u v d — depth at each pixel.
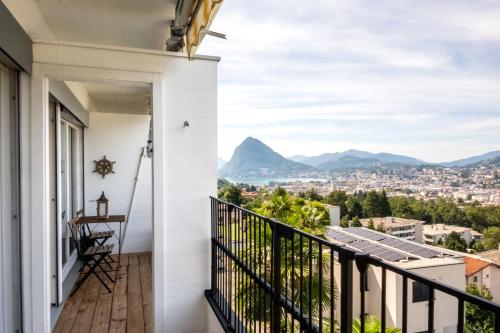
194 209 3.23
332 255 1.30
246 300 2.49
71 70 2.79
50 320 3.02
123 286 4.15
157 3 2.71
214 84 3.29
